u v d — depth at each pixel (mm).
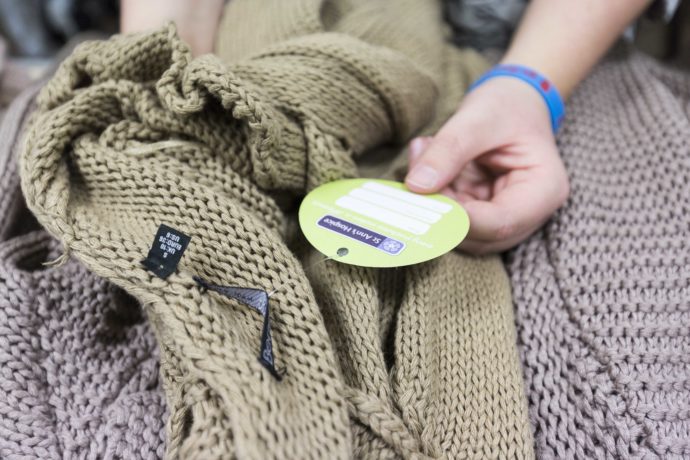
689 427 448
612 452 444
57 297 494
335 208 489
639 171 602
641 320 501
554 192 556
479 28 842
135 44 482
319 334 404
